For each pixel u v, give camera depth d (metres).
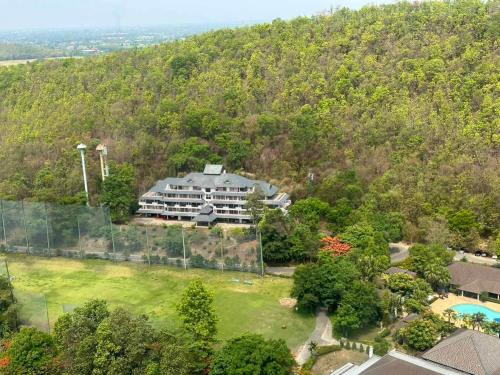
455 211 118.38
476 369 64.62
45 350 66.12
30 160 161.38
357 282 84.00
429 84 152.25
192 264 111.06
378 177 133.75
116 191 138.88
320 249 104.69
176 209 142.88
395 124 145.75
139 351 61.22
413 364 63.78
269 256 107.94
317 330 83.50
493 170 125.06
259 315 88.88
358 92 158.00
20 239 122.25
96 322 67.94
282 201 132.00
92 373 60.66
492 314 85.94
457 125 139.25
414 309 83.75
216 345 77.62
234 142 153.88
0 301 82.56
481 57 155.50
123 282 104.75
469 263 99.31
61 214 118.69
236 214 138.00
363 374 62.22
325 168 142.62
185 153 155.50
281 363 65.62
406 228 117.50
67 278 107.31
